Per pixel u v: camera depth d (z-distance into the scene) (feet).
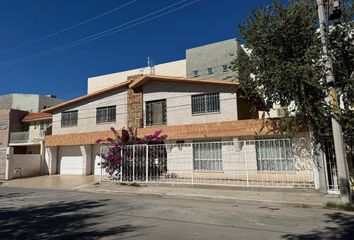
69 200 39.29
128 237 20.68
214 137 56.24
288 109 40.93
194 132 58.18
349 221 25.73
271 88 41.32
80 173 82.64
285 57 41.16
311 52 37.81
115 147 55.83
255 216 27.91
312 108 38.37
